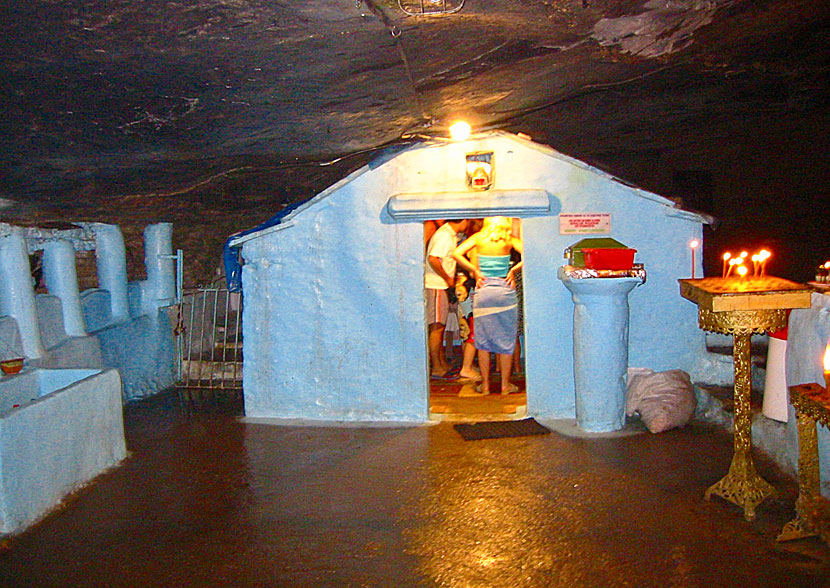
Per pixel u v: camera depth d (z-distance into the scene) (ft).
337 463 19.12
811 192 34.91
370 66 11.89
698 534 14.16
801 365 15.65
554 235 21.44
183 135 14.10
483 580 12.89
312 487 17.54
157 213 24.94
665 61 16.31
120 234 27.58
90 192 18.53
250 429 22.31
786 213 35.37
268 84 11.81
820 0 13.61
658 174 34.12
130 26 8.71
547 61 14.15
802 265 35.68
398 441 20.65
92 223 26.08
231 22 9.05
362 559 13.84
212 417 23.93
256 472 18.69
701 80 19.60
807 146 32.22
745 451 14.98
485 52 12.64
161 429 22.86
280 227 22.39
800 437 13.52
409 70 12.63
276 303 22.85
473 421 22.12
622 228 21.39
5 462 14.94
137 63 10.03
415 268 21.95
